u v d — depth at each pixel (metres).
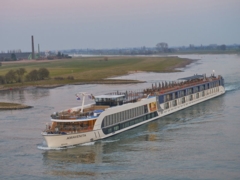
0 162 76.62
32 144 88.38
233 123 102.50
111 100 99.50
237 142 84.75
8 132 100.88
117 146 84.94
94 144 86.69
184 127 100.75
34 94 188.62
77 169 71.69
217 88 152.38
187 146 83.38
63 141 83.50
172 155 77.69
